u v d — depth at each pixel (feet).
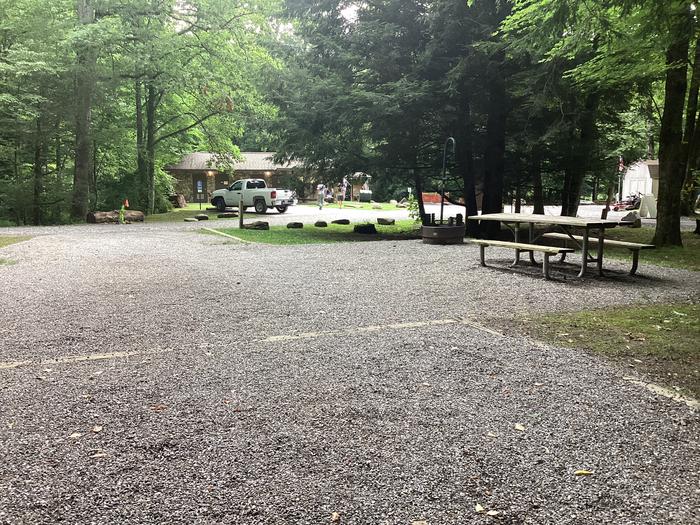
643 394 12.92
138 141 102.22
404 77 53.72
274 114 90.94
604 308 22.15
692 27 27.45
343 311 21.34
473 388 13.20
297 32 64.75
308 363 14.97
